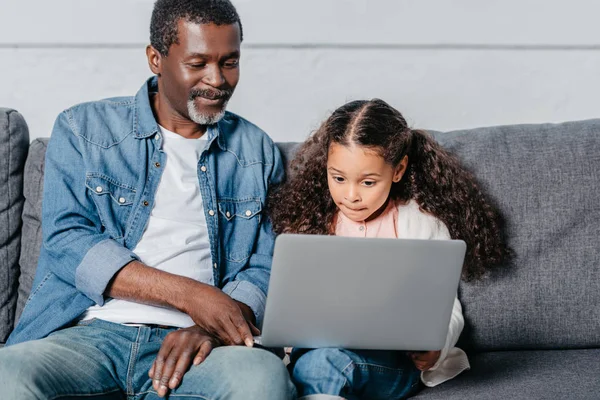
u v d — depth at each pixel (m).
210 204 1.95
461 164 2.04
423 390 1.84
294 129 2.88
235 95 2.86
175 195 1.93
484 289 2.00
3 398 1.53
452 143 2.09
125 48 2.82
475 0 2.82
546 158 2.06
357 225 1.93
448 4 2.82
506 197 2.03
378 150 1.79
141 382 1.74
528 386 1.82
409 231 1.91
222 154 2.01
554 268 2.01
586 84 2.87
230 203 1.99
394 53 2.85
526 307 2.00
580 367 1.92
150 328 1.80
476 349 2.03
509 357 2.00
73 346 1.71
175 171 1.94
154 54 1.96
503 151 2.07
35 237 2.06
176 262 1.89
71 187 1.90
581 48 2.85
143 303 1.81
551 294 2.01
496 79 2.86
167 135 1.97
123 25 2.80
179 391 1.65
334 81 2.86
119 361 1.75
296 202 1.99
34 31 2.80
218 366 1.62
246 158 2.03
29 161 2.10
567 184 2.04
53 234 1.86
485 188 2.04
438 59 2.85
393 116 1.85
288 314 1.61
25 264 2.06
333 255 1.55
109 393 1.71
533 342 2.02
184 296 1.76
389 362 1.76
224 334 1.74
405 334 1.67
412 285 1.60
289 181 2.07
